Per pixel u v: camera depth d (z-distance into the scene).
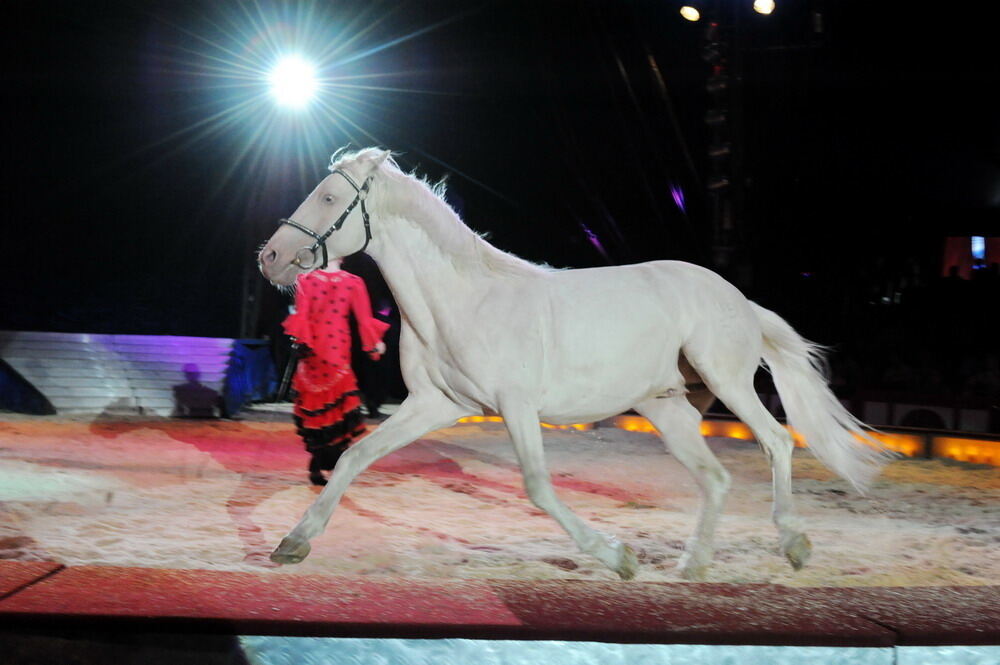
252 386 13.05
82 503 5.61
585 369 4.33
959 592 2.94
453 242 4.24
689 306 4.66
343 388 6.21
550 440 9.97
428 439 9.58
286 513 5.58
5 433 8.80
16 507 5.39
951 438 9.30
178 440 8.91
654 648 2.49
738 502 6.64
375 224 4.24
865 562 4.94
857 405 11.46
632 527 5.67
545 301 4.32
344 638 2.45
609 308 4.41
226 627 2.42
